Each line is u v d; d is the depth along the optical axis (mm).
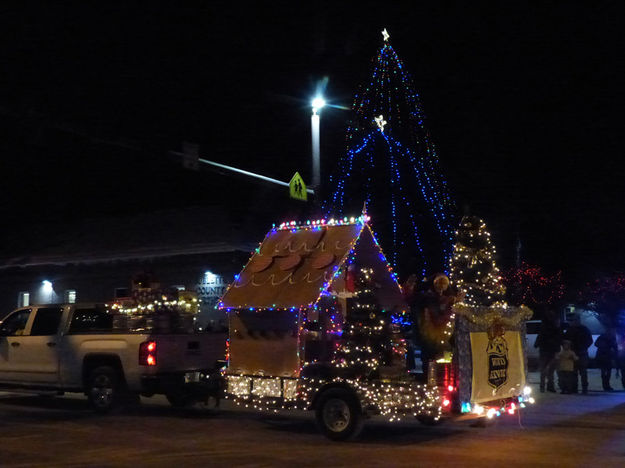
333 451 9703
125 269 32812
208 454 9484
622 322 29297
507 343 11039
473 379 10078
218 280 29984
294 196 19812
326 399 10625
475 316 10203
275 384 11102
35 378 14430
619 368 18469
